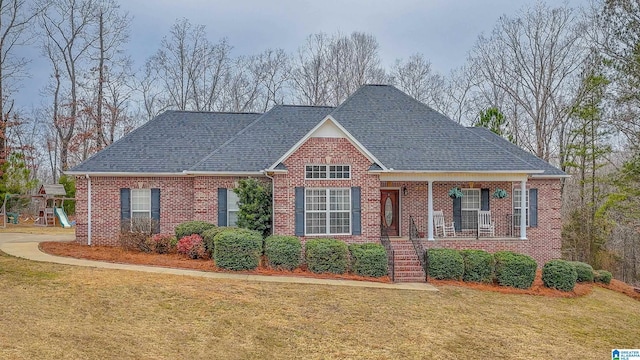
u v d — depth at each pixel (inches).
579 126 1553.9
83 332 448.8
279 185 843.4
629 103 1230.9
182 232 836.0
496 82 1876.2
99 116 1879.9
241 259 734.5
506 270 787.4
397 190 988.6
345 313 582.9
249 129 1024.2
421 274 788.0
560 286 803.4
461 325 590.9
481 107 1972.2
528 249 936.9
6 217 1469.0
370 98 1071.0
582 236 1528.1
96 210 935.7
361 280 746.2
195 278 669.3
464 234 994.7
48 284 582.2
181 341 461.4
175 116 1080.8
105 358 401.7
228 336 485.7
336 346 492.1
